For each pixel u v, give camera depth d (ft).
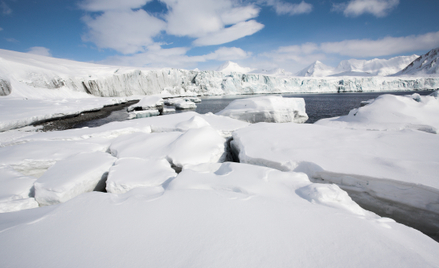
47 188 12.48
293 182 11.14
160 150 19.88
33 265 5.15
